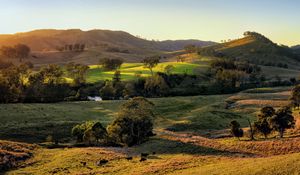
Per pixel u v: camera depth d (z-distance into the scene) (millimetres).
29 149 67688
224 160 52031
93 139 78375
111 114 116312
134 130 76812
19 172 52812
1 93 131375
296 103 107125
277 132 75562
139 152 64562
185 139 71688
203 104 137750
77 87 174500
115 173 49719
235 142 66125
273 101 127438
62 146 73812
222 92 178125
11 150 64312
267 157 49812
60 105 128250
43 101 141500
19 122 95625
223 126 100000
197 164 50500
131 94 164750
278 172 37906
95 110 122625
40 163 58281
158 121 107938
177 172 46531
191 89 177375
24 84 157125
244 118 108938
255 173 39062
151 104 85938
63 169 53469
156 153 62656
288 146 57469
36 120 99188
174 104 134875
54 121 99188
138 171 49062
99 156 60906
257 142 62875
